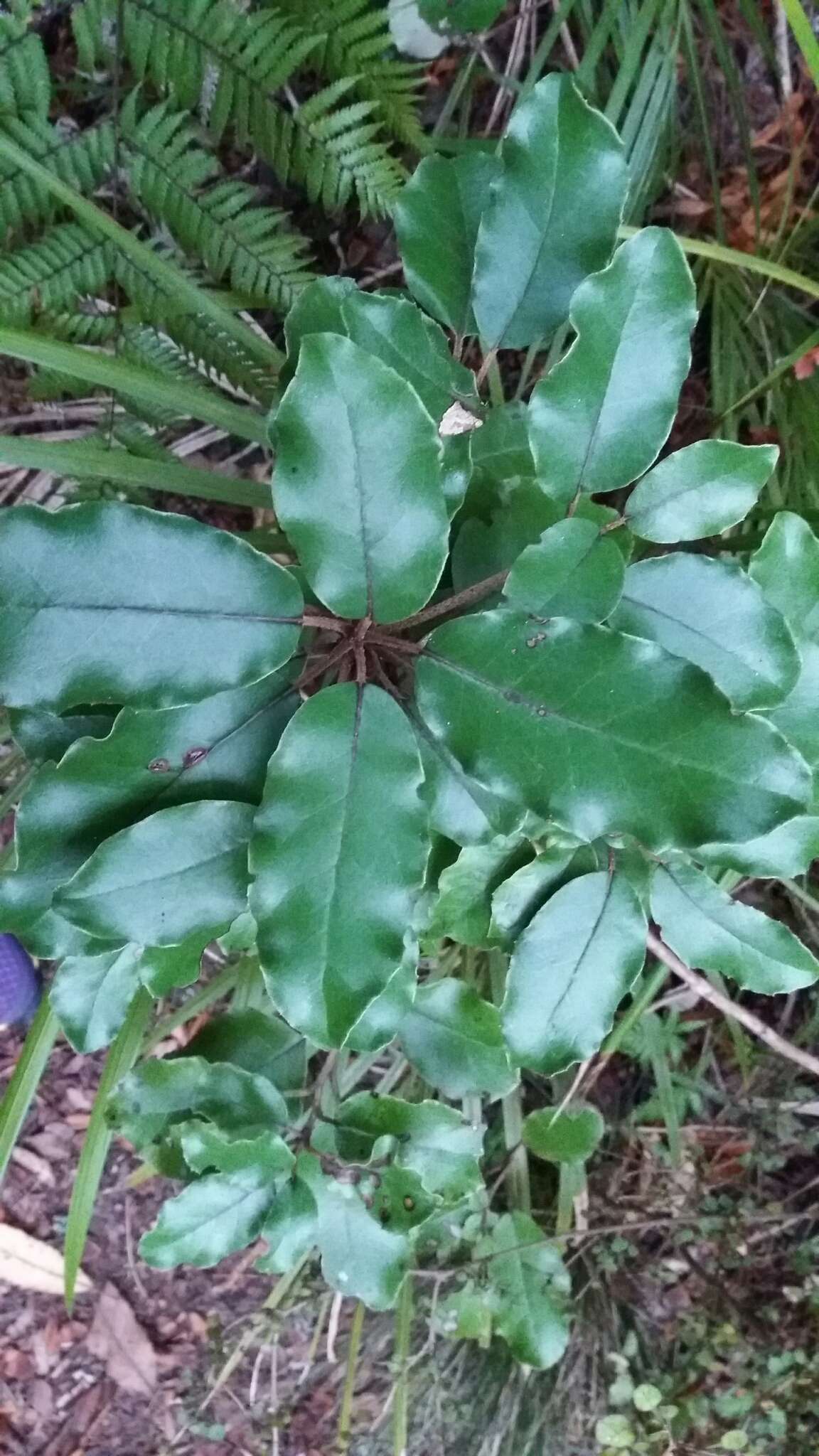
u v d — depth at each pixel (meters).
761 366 0.65
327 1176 0.47
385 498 0.31
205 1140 0.43
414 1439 0.72
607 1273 0.73
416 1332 0.73
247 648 0.32
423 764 0.37
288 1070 0.49
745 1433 0.65
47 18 0.59
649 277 0.32
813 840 0.39
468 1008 0.48
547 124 0.34
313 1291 0.70
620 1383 0.68
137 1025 0.52
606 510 0.37
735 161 0.67
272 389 0.58
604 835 0.37
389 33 0.55
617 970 0.40
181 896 0.36
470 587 0.38
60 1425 0.77
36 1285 0.76
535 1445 0.70
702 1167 0.73
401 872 0.33
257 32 0.53
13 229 0.57
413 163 0.62
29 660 0.30
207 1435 0.77
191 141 0.61
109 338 0.59
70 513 0.30
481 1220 0.59
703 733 0.31
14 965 0.59
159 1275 0.78
